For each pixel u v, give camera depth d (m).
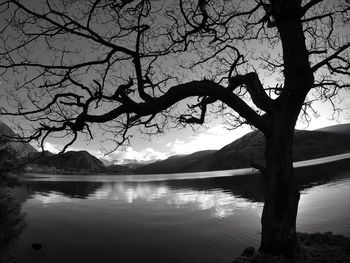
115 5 9.88
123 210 50.91
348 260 10.03
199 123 11.68
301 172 97.88
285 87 10.37
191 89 10.19
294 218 9.90
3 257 25.48
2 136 9.94
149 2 10.25
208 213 43.12
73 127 10.23
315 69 10.78
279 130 10.10
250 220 36.16
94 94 10.05
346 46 10.68
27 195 80.69
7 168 11.56
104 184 135.00
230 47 12.44
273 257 9.38
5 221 39.00
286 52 10.38
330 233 13.68
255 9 10.81
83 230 35.50
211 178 148.38
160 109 10.34
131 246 28.02
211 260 22.94
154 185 118.19
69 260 24.55
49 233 33.94
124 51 9.88
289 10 10.09
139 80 10.38
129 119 10.49
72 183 143.00
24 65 9.48
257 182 96.00
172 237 30.52
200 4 10.70
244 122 13.01
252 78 10.59
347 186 55.09
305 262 9.97
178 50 11.45
